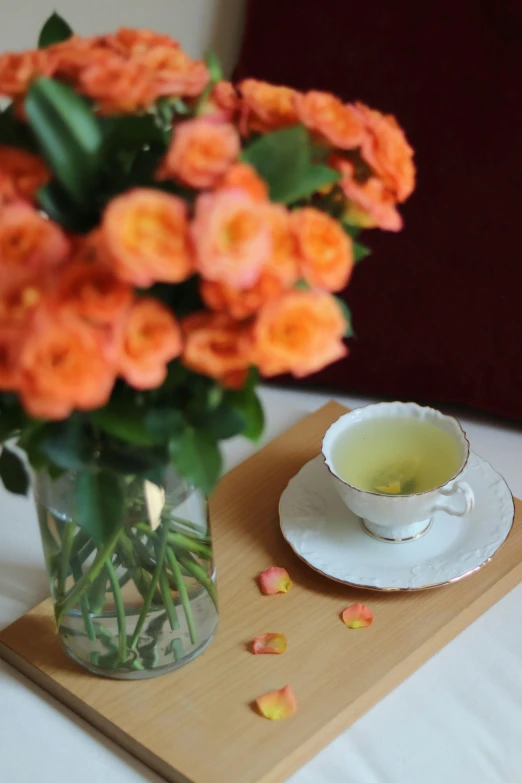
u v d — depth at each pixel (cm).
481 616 102
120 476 88
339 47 119
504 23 114
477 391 119
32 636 102
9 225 79
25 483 91
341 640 100
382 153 85
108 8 127
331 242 82
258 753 93
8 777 94
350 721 96
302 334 80
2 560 108
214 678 98
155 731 95
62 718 98
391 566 103
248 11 124
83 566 95
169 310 82
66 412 79
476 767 93
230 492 112
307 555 104
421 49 116
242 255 78
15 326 78
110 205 78
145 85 81
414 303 119
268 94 85
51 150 81
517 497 112
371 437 107
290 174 83
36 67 82
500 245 116
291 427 118
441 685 98
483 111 115
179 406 86
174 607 97
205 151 81
